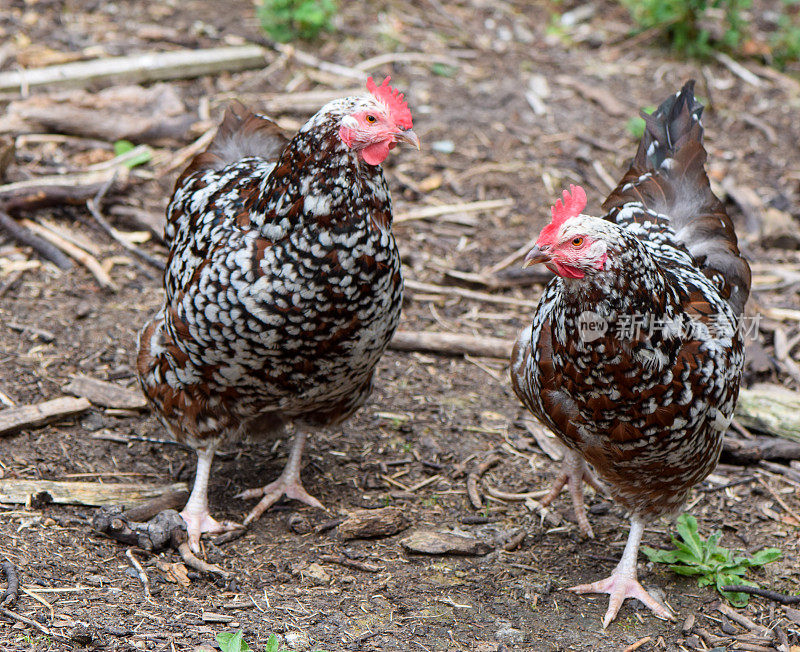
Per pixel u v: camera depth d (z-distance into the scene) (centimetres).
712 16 495
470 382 323
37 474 296
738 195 362
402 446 310
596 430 278
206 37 430
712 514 300
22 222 340
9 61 385
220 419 288
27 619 274
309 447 308
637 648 279
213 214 284
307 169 276
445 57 448
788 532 297
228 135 305
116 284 331
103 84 381
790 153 396
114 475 299
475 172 369
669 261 286
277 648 271
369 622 280
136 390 311
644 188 297
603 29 492
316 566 288
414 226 353
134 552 287
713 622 284
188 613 279
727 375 277
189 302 280
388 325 284
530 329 287
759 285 342
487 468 306
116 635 274
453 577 288
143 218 342
